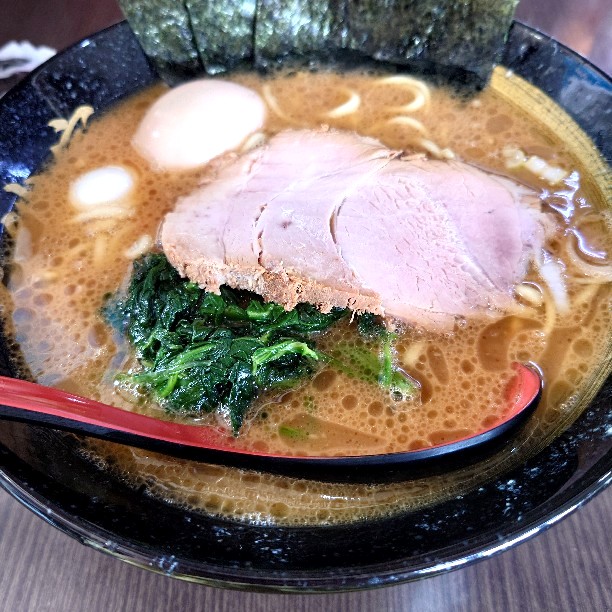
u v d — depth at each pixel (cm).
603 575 19
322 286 21
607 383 19
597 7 32
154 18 25
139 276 22
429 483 19
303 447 19
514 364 20
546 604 18
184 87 26
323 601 18
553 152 25
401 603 18
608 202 23
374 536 17
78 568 19
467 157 25
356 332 21
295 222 23
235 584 15
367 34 26
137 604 18
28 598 18
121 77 26
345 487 19
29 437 18
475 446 18
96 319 22
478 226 22
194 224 23
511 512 17
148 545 16
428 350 21
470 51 25
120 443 18
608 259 22
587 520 19
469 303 21
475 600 18
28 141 24
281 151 25
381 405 20
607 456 17
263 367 20
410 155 24
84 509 17
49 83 24
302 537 18
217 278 21
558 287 22
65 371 21
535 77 25
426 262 22
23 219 24
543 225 23
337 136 25
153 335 21
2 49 30
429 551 16
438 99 27
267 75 28
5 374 20
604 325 21
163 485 19
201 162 25
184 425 19
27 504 16
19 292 22
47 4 32
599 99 23
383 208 23
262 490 19
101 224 24
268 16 26
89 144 26
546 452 19
